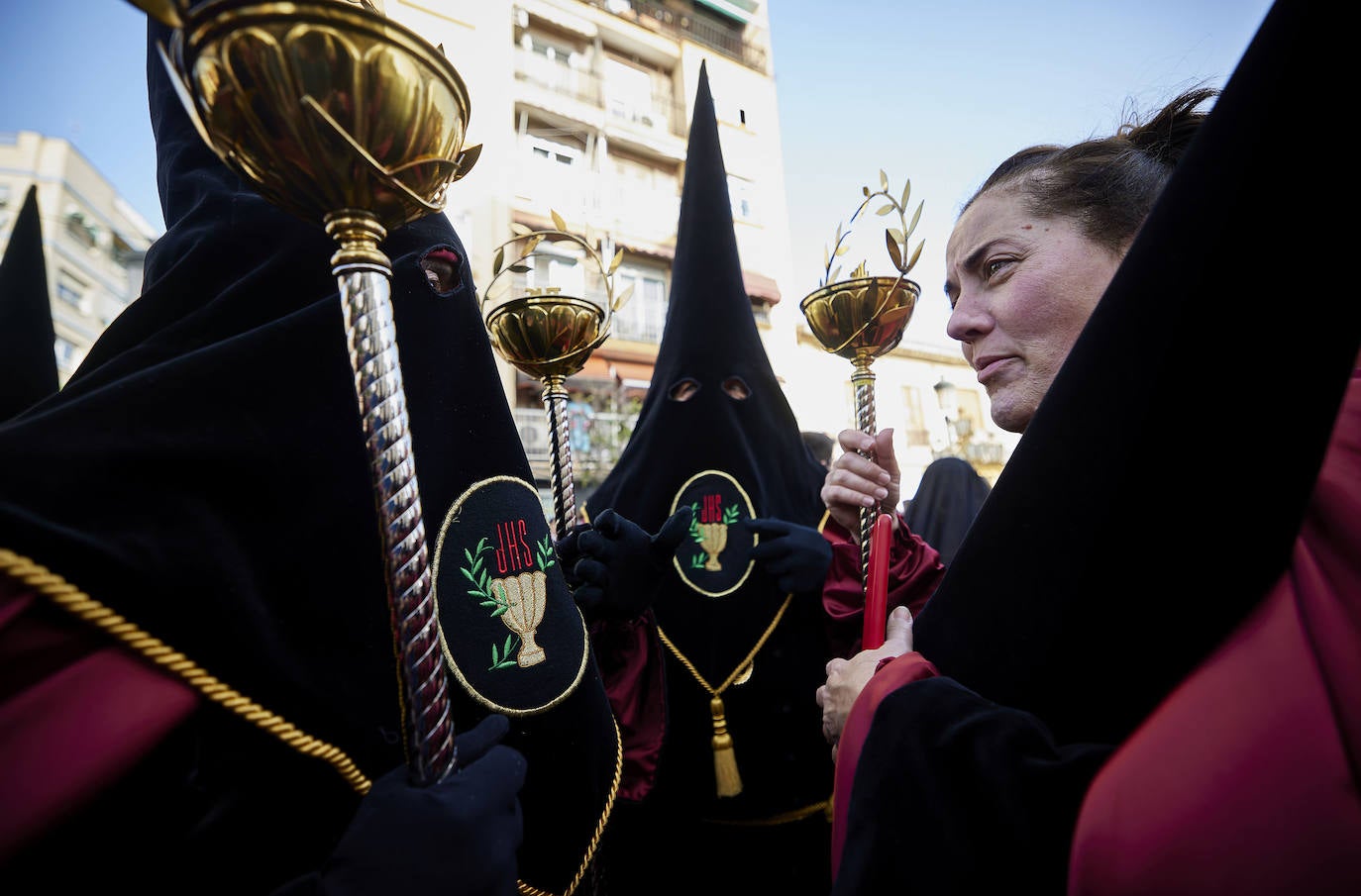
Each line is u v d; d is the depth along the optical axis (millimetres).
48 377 1128
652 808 1282
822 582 1290
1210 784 380
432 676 494
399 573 483
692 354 1433
